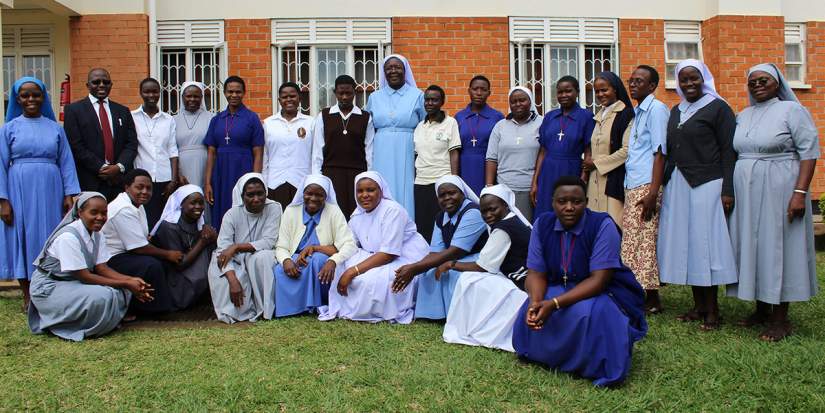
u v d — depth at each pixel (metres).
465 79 8.54
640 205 4.97
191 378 3.57
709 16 8.85
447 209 4.93
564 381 3.57
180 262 5.23
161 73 8.52
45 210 5.20
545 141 5.61
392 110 6.13
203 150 6.18
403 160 6.11
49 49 8.36
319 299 5.14
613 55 8.80
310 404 3.24
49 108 5.42
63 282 4.53
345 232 5.28
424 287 4.86
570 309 3.59
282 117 6.27
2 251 5.16
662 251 4.77
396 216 5.18
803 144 4.22
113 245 5.04
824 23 9.06
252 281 5.07
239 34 8.48
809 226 4.36
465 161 6.08
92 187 5.66
